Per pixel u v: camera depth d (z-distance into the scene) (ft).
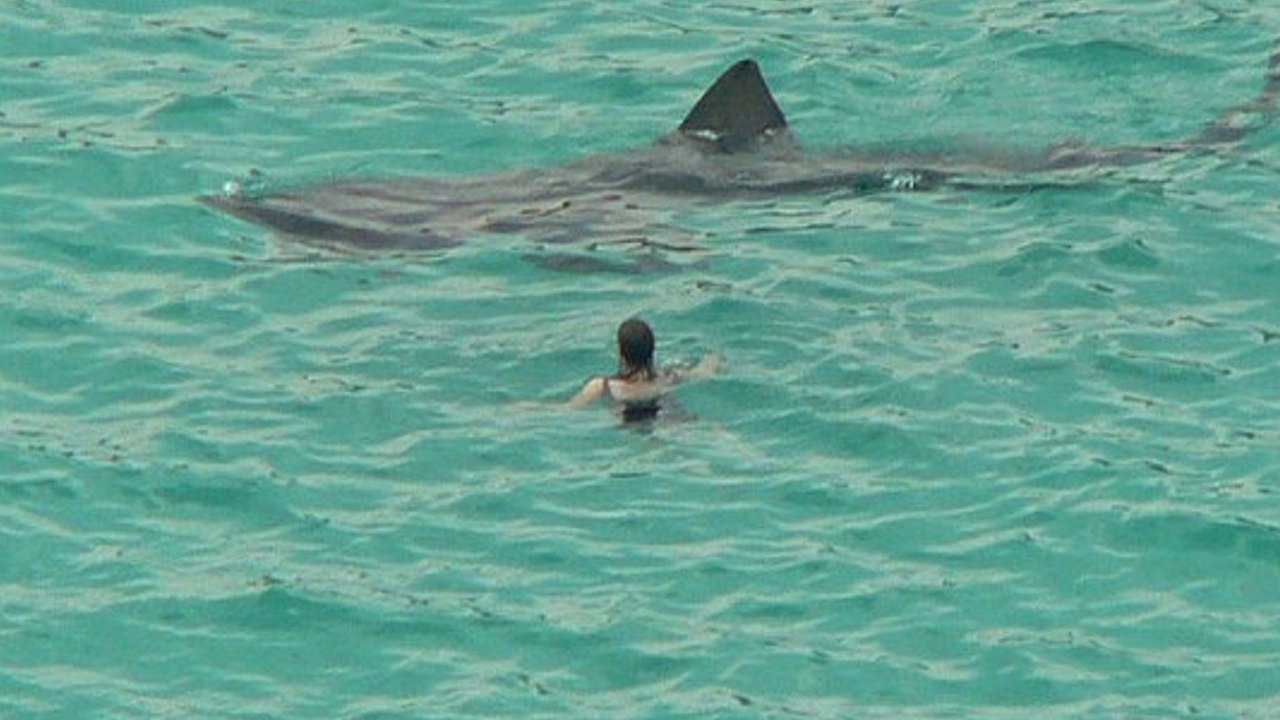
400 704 163.94
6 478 186.39
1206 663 167.12
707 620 171.63
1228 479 185.57
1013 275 214.48
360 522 182.50
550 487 186.29
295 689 165.78
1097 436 191.42
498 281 215.10
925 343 204.23
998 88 246.68
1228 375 199.41
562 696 164.55
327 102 242.78
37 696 164.55
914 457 189.57
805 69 249.75
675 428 193.36
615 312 209.56
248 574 176.55
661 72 249.34
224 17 256.93
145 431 193.06
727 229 223.30
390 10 259.60
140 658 168.55
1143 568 176.76
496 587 175.11
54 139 233.14
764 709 162.91
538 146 237.45
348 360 203.00
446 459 189.88
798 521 182.29
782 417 194.70
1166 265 215.31
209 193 227.20
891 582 175.42
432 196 229.25
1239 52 251.60
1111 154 234.99
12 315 207.51
